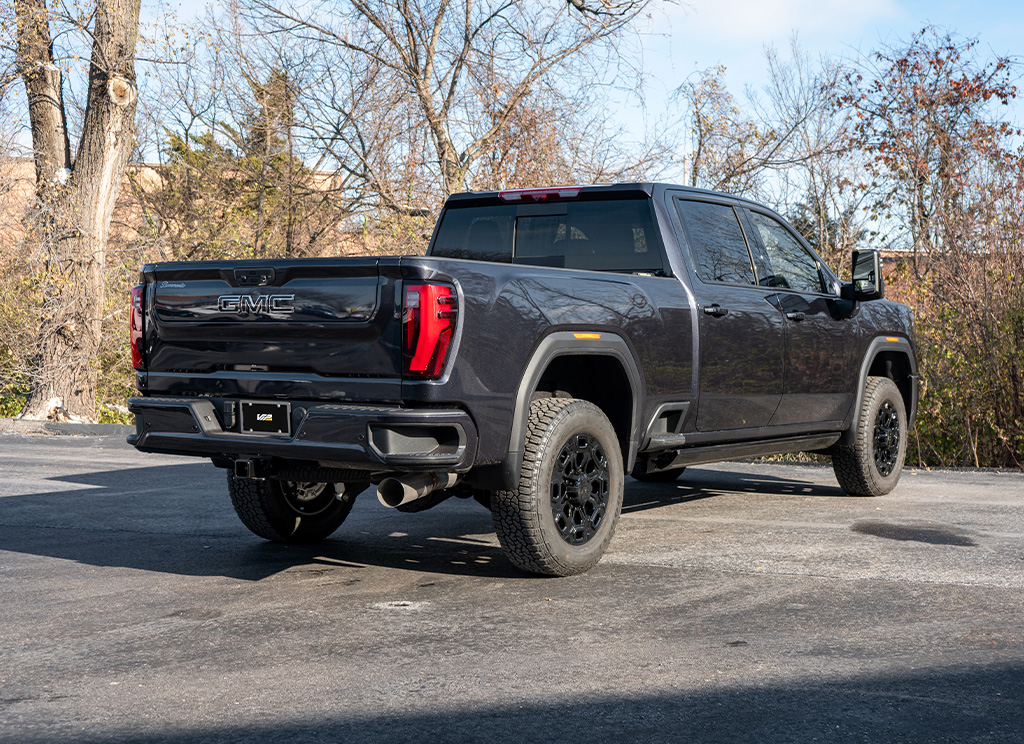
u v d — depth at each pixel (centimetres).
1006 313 975
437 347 413
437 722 302
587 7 1627
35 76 1512
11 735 295
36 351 1477
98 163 1502
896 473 771
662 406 539
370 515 699
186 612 432
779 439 653
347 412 421
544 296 466
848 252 1673
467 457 430
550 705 315
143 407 486
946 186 1098
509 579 490
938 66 1398
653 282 540
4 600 455
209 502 756
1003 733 292
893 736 291
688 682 336
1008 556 534
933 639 383
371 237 1755
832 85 1694
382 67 1683
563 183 1662
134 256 1625
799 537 592
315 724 301
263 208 1806
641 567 512
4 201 1545
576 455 490
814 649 371
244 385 457
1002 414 988
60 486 841
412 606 439
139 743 288
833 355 689
